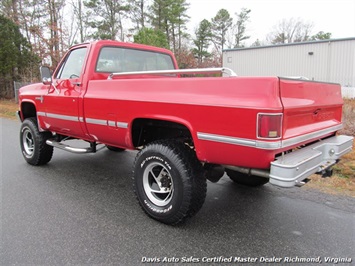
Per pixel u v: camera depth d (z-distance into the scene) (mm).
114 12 30062
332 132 3346
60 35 21766
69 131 4375
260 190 4160
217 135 2514
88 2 27547
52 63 21000
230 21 45906
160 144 3059
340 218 3293
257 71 20828
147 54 4703
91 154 6219
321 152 2736
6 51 18672
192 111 2658
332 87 3285
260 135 2254
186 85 2758
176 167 2879
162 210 3074
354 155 5082
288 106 2344
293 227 3096
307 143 2963
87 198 3857
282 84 2314
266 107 2227
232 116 2398
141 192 3254
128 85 3289
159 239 2842
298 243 2791
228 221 3223
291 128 2498
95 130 3766
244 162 2438
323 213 3420
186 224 3145
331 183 4281
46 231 2982
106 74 4074
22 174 4828
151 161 3119
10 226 3082
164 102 2855
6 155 6078
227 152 2500
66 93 4148
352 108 7840
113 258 2543
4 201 3730
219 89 2525
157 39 18703
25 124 5188
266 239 2861
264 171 2557
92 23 28312
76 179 4617
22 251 2635
